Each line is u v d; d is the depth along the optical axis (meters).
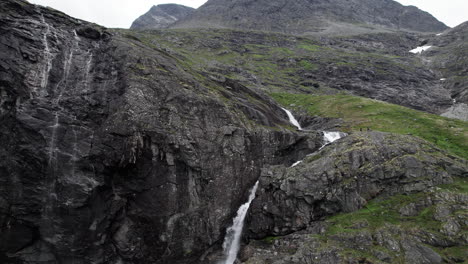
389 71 109.38
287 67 111.25
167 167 31.30
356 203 31.23
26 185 27.52
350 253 25.67
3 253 27.17
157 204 30.62
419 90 98.88
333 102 67.56
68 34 35.19
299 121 62.22
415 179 31.78
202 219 32.25
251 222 33.62
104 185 29.61
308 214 31.55
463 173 32.53
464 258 23.55
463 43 136.00
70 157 28.94
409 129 47.94
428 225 27.00
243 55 121.75
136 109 31.72
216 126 35.81
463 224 26.31
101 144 30.25
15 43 30.03
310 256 26.41
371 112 58.50
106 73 34.59
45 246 28.27
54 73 31.42
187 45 125.88
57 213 28.08
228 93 43.75
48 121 28.91
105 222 29.47
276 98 75.69
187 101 35.28
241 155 36.28
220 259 32.97
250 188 36.56
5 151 27.09
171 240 30.81
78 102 31.14
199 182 32.69
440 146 41.22
